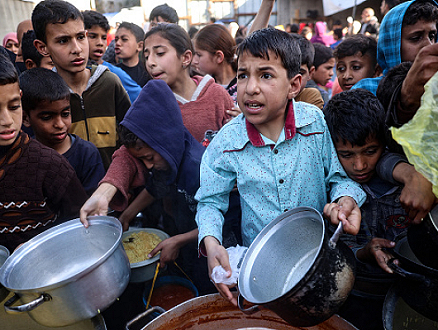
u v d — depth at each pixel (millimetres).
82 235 1425
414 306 997
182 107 2035
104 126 2236
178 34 1983
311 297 912
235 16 10375
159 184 1715
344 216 1021
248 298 993
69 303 1128
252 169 1269
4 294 1324
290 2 10070
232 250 1253
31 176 1469
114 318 1713
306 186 1271
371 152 1233
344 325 1136
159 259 1624
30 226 1525
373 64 2205
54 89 1663
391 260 1050
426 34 1707
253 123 1185
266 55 1091
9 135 1354
